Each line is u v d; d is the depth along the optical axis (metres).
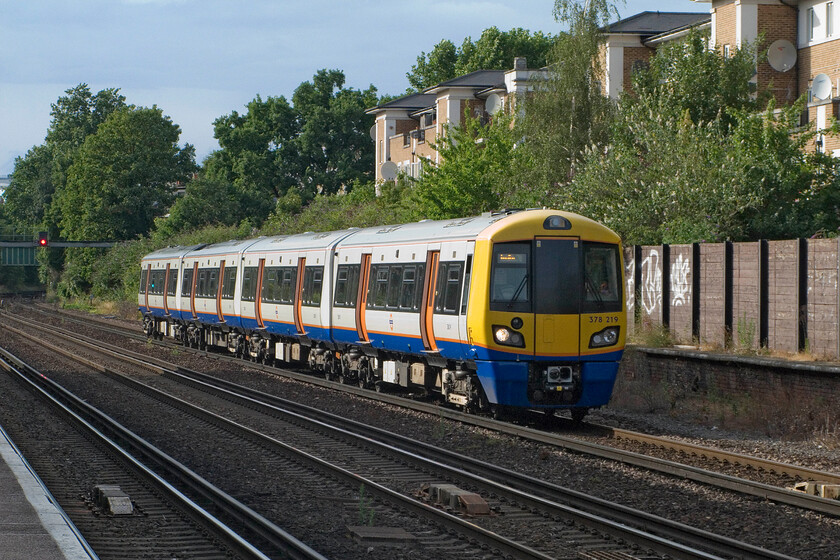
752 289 29.80
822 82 48.50
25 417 28.72
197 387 36.41
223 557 14.05
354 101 129.00
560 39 53.22
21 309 111.56
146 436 25.56
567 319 25.47
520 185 50.09
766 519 15.64
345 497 17.89
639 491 17.80
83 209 123.06
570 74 52.00
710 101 42.78
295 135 131.50
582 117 51.72
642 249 35.50
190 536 15.24
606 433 24.56
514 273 25.47
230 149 130.38
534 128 52.19
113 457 22.44
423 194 52.88
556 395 25.48
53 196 150.75
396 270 30.94
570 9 53.22
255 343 45.41
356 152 130.75
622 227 37.41
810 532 14.84
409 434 24.94
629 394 29.86
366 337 33.31
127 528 15.70
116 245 113.50
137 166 122.06
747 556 13.35
